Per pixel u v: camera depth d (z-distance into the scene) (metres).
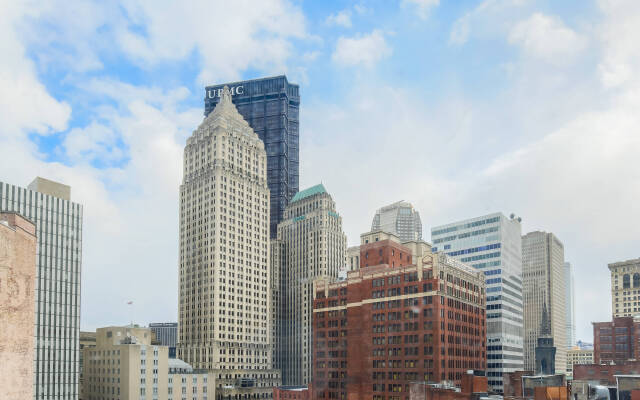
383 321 196.62
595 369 198.12
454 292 195.12
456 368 190.38
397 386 188.38
